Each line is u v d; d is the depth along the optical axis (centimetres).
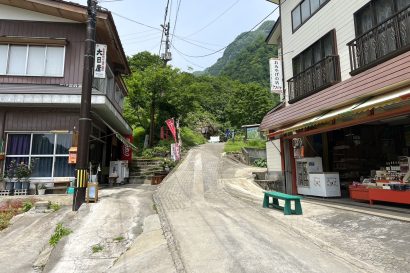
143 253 519
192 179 1486
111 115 1312
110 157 1744
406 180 786
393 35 782
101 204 880
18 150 1116
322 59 1065
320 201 989
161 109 2742
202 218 737
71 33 1223
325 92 912
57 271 471
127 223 712
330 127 922
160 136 2717
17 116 1124
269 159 1489
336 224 674
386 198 784
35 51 1198
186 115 2933
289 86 1283
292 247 515
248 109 4278
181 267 439
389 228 600
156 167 1895
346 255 475
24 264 523
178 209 853
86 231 645
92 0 926
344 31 987
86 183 886
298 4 1279
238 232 609
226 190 1231
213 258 468
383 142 1113
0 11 1221
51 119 1133
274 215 777
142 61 3450
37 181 1094
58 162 1117
